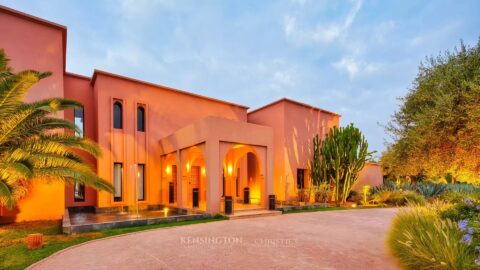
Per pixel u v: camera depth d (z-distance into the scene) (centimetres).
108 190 871
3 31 1002
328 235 749
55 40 1108
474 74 573
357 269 477
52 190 1026
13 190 752
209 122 1088
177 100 1551
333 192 1533
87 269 486
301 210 1331
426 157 661
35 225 893
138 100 1402
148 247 625
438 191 1633
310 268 482
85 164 859
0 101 700
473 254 398
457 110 582
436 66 669
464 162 589
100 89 1291
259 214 1110
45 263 521
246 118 1855
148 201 1384
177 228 855
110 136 1296
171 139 1340
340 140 1530
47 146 792
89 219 991
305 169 1764
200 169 1614
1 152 771
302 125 1772
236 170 1595
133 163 1354
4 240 691
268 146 1295
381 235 750
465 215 544
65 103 841
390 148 805
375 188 1834
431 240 433
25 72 693
